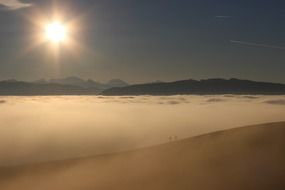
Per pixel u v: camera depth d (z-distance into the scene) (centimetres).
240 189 2233
